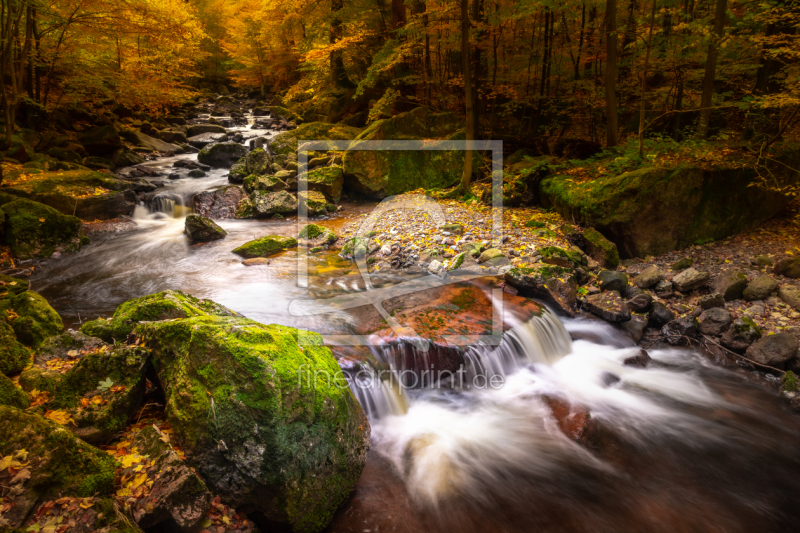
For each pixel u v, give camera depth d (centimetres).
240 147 1662
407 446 402
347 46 1477
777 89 945
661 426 457
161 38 1357
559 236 803
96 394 314
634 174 768
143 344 351
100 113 1788
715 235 813
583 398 494
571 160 1039
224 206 1141
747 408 488
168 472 264
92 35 1402
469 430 429
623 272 729
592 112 1288
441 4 1226
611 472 393
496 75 1349
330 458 310
